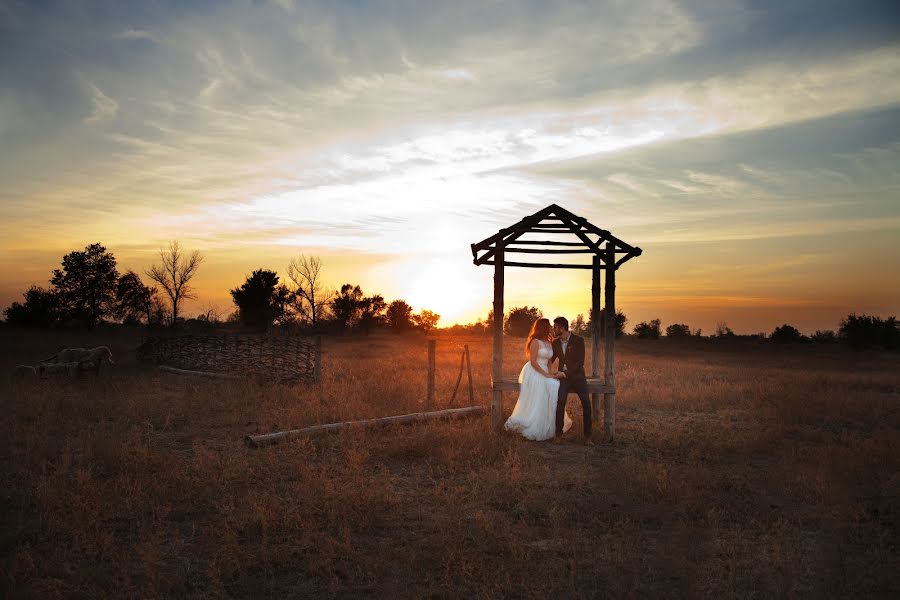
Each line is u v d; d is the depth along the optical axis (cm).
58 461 733
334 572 456
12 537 498
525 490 671
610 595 416
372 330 5625
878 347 4169
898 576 452
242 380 1545
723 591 427
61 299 5028
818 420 1191
